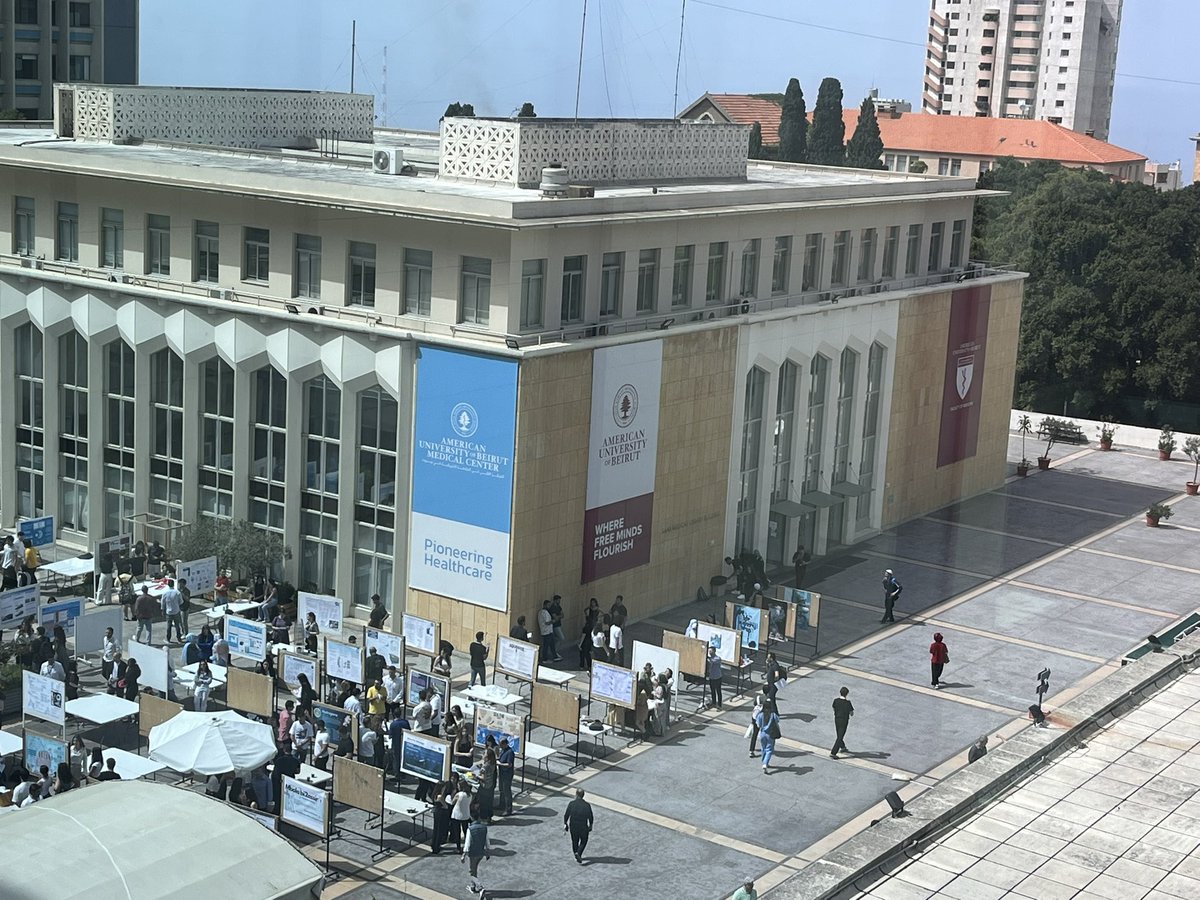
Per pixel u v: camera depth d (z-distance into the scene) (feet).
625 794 104.94
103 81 337.72
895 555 120.78
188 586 136.26
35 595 127.34
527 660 119.65
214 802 69.26
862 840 98.22
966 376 106.01
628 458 133.90
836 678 120.78
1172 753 118.32
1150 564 159.22
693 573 138.21
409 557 135.23
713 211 139.74
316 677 117.08
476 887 90.43
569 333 130.82
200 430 147.84
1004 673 125.70
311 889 65.36
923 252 118.01
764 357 136.26
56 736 106.63
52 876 61.62
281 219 138.72
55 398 156.04
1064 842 102.22
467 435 129.18
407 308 133.49
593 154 146.20
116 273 149.69
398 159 149.89
